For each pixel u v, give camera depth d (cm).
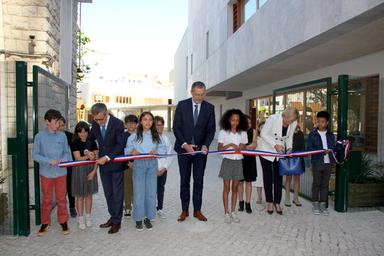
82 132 511
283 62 989
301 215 568
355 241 451
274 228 500
